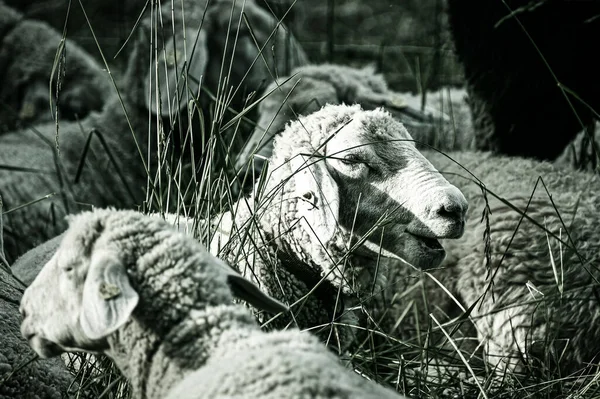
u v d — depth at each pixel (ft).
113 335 12.96
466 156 25.89
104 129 33.68
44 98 40.04
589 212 22.09
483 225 22.18
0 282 17.85
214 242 18.24
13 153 32.71
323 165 16.72
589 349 20.59
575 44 25.36
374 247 17.20
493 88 27.17
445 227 16.56
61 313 13.10
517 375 19.45
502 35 26.11
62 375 16.72
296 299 17.58
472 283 21.84
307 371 11.19
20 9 47.44
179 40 31.99
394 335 20.90
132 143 33.40
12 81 40.52
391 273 22.44
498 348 21.17
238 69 33.22
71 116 40.09
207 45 33.17
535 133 27.45
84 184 31.89
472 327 21.80
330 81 26.68
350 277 17.35
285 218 17.34
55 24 47.37
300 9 49.11
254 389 11.09
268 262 17.51
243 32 33.71
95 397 16.08
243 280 13.25
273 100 25.34
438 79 36.83
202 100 30.55
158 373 12.53
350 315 18.06
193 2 33.55
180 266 12.71
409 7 48.55
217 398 11.14
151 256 12.69
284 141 17.78
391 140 16.89
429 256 16.97
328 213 16.60
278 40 34.45
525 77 26.45
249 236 16.78
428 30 44.52
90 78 40.75
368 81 27.99
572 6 24.81
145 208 17.70
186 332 12.43
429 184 16.83
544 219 21.62
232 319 12.58
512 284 21.34
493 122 27.68
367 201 17.07
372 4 49.21
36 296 13.46
